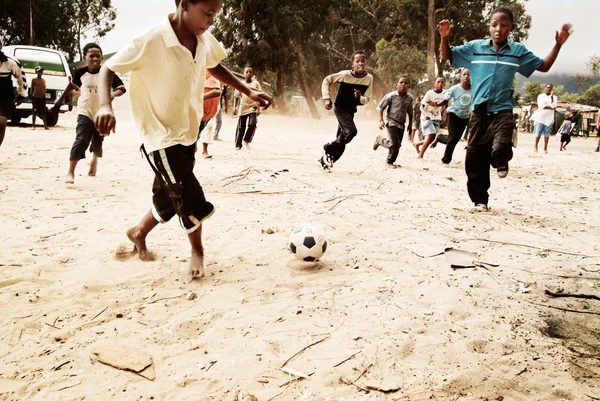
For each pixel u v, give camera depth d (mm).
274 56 35438
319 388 2439
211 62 3754
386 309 3256
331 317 3145
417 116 14633
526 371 2596
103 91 3193
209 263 4047
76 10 50406
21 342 2787
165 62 3324
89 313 3137
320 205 6176
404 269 3990
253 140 15578
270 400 2354
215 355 2713
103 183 7164
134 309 3199
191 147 3643
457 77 29344
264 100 4000
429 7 28609
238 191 6953
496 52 5695
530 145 21297
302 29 34906
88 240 4523
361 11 39500
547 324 3117
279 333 2945
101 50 7062
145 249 4055
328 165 9000
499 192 7840
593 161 13562
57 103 7578
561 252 4535
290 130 23422
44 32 47344
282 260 4160
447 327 3025
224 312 3193
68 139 13133
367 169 9656
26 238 4523
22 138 12891
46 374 2506
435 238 4863
